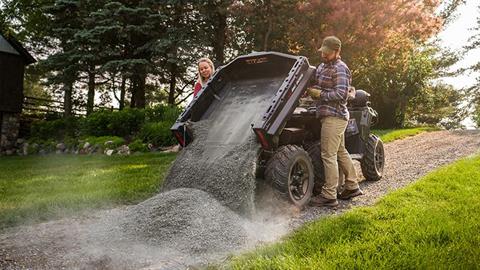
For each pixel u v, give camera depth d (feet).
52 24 69.51
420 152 28.55
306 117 16.02
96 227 13.24
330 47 14.98
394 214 12.35
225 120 15.93
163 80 73.92
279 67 16.47
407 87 62.75
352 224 11.39
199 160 14.74
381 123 63.46
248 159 13.64
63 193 19.26
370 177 19.54
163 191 14.73
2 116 70.18
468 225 10.92
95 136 54.60
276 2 46.65
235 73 17.46
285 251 9.65
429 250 9.23
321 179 16.37
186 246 10.92
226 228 11.69
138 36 66.28
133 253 10.81
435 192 15.11
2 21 71.41
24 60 72.38
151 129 47.98
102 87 98.63
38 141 63.82
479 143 30.66
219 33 64.69
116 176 24.50
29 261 10.43
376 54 51.06
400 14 46.65
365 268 8.39
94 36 62.39
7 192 20.33
